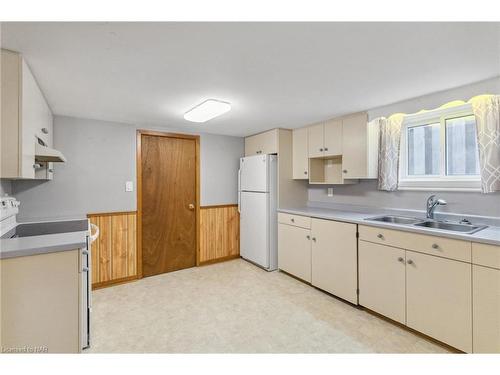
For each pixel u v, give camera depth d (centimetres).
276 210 358
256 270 359
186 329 213
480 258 162
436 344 189
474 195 219
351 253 246
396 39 136
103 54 150
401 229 205
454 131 239
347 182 305
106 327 217
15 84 146
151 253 342
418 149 266
